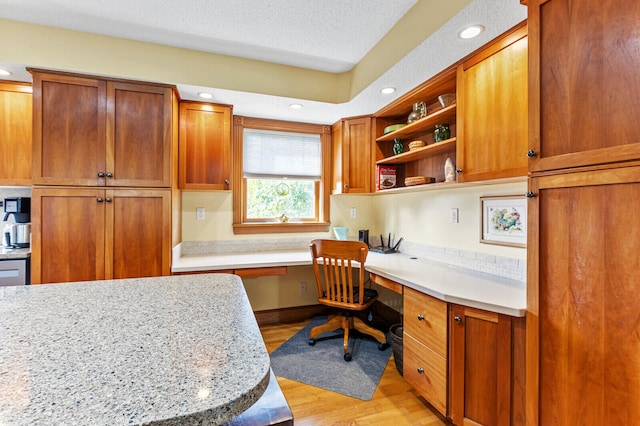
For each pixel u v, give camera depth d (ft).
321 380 6.87
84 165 6.81
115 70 6.80
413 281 6.07
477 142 5.71
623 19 3.18
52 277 6.64
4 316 3.18
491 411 4.75
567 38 3.70
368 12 5.97
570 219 3.70
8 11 5.96
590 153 3.47
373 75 7.17
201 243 9.58
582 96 3.55
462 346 5.04
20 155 7.41
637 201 3.11
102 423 1.62
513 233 6.18
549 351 3.94
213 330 2.86
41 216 6.58
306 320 10.59
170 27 6.51
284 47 7.29
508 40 5.10
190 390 1.92
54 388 1.91
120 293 4.05
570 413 3.71
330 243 7.97
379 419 5.64
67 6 5.82
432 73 6.66
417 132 8.45
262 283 10.36
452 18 4.79
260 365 2.24
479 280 6.15
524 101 4.90
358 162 9.78
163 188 7.31
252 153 10.16
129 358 2.31
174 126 7.69
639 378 3.12
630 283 3.18
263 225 10.19
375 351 8.26
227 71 7.63
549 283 3.95
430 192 8.54
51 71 6.56
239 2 5.73
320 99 8.45
